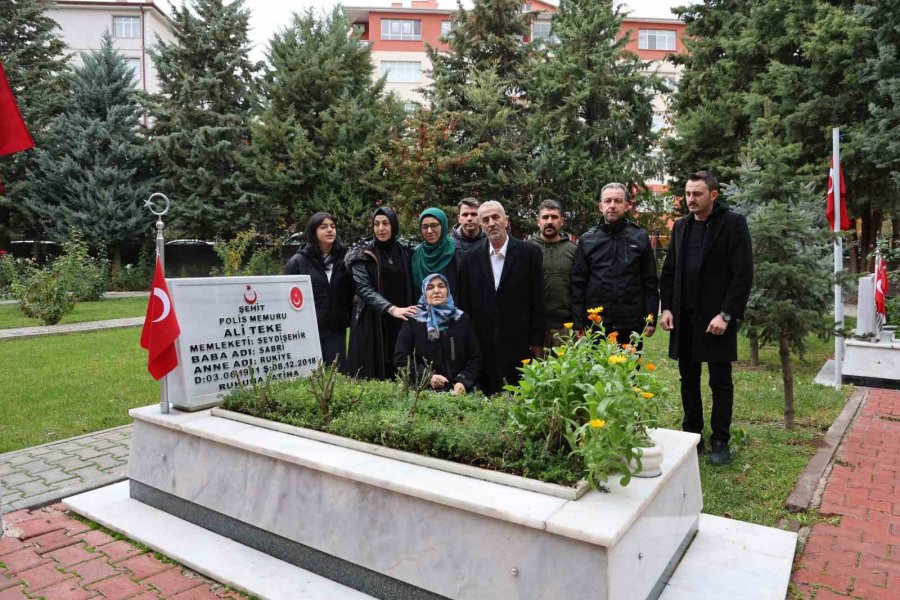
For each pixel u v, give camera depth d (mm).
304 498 3129
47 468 4617
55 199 22547
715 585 2934
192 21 23891
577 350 3021
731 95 18562
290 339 4641
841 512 3805
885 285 10570
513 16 24094
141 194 22797
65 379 7539
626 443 2631
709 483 4238
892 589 2980
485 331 4824
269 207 22891
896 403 6438
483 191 21328
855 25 15570
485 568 2506
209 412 3941
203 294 4152
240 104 24562
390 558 2803
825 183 16094
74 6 36469
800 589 2992
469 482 2744
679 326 4734
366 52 24234
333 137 22219
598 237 4898
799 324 5012
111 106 23297
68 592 2994
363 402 3693
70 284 14789
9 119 3543
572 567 2289
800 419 5770
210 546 3387
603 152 22531
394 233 5023
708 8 21438
